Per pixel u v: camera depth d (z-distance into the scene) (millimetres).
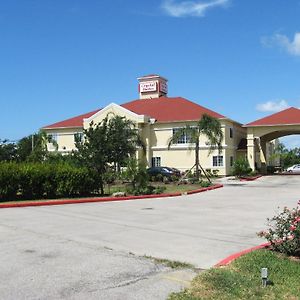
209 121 38281
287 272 7855
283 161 82250
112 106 54000
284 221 9492
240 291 6727
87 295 6535
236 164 48188
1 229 12219
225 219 15258
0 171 20938
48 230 12203
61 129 59219
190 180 37000
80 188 24109
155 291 6785
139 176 26594
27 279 7234
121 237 11281
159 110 56656
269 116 54500
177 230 12633
